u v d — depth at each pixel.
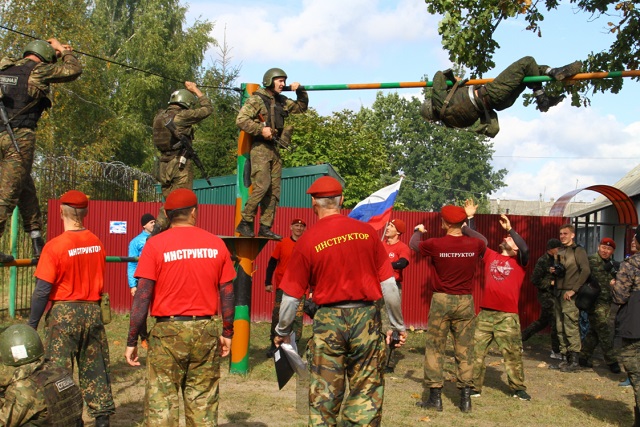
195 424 5.18
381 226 10.93
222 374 9.61
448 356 11.45
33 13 27.61
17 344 4.64
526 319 14.53
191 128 8.66
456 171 67.00
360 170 32.78
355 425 5.09
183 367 5.16
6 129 6.77
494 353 12.26
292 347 5.77
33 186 7.46
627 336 7.30
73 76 7.05
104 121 32.69
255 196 9.15
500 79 8.09
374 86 9.15
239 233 9.41
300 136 31.38
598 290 10.75
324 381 5.12
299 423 7.25
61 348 6.15
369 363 5.16
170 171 8.50
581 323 11.83
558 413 8.23
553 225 14.55
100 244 6.57
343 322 5.13
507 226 8.77
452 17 11.75
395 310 5.34
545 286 11.54
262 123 9.01
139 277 5.12
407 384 9.58
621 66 12.46
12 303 13.73
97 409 6.33
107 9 41.53
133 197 19.75
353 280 5.15
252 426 7.13
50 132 28.44
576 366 10.88
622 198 14.76
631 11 12.31
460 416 7.95
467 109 8.27
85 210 6.51
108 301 6.62
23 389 4.57
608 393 9.41
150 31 38.06
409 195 66.44
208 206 14.59
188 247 5.20
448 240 8.08
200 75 41.00
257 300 14.45
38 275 6.11
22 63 6.89
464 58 11.98
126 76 38.88
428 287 14.44
